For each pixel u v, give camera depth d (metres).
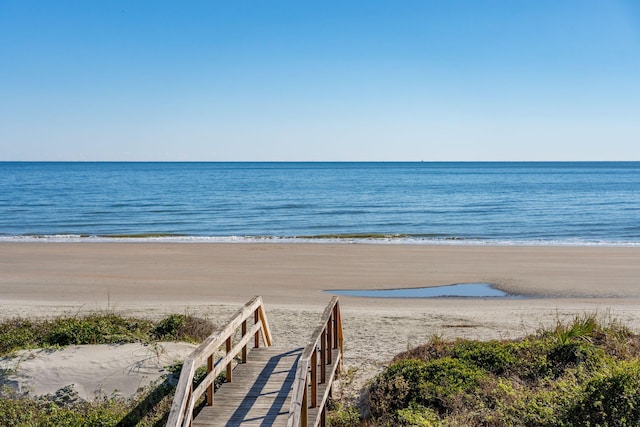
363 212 48.28
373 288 19.52
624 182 100.06
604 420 7.16
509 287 19.70
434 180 109.56
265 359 9.60
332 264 23.75
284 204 55.59
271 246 28.78
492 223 40.62
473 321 14.84
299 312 15.76
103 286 19.62
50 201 57.38
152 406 8.51
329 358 9.57
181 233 35.59
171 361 9.74
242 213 47.28
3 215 44.66
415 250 27.53
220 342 7.31
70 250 27.27
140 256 25.58
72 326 11.46
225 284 19.97
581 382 8.65
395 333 13.58
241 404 7.77
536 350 10.23
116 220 42.06
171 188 80.69
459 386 8.76
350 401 9.41
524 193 71.38
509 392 8.27
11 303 17.06
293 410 6.10
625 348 10.38
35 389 8.94
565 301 17.62
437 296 18.42
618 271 22.27
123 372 9.33
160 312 15.63
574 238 33.19
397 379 9.08
